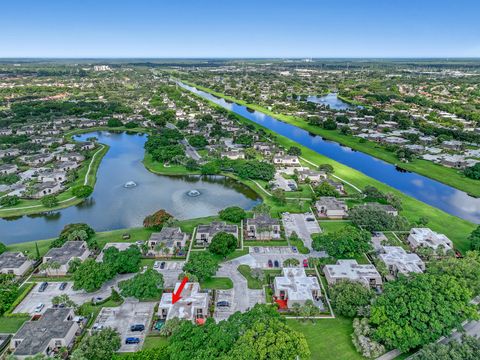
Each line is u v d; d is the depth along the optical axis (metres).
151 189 182.00
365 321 82.75
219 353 71.38
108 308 93.69
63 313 86.94
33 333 80.56
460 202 170.25
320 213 147.88
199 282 102.75
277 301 95.44
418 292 83.81
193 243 125.06
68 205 161.12
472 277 92.50
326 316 90.19
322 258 113.44
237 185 187.00
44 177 184.38
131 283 94.88
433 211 153.12
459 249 122.81
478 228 124.06
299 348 72.19
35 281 105.81
